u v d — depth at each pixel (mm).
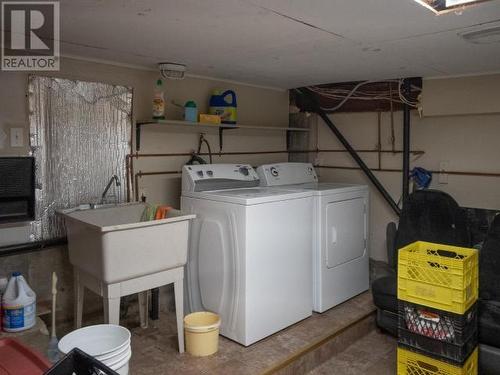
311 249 3006
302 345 2592
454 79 3256
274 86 3926
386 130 3760
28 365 1498
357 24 1899
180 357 2453
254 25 1925
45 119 2545
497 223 2625
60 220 2641
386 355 2789
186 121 3041
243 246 2535
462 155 3367
